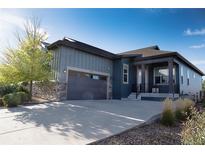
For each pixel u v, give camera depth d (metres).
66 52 11.60
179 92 14.42
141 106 9.51
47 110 7.54
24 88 11.61
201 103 14.16
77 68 12.23
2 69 9.84
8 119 5.79
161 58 13.70
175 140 4.38
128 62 15.66
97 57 14.04
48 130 4.57
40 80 10.53
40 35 10.62
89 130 4.65
